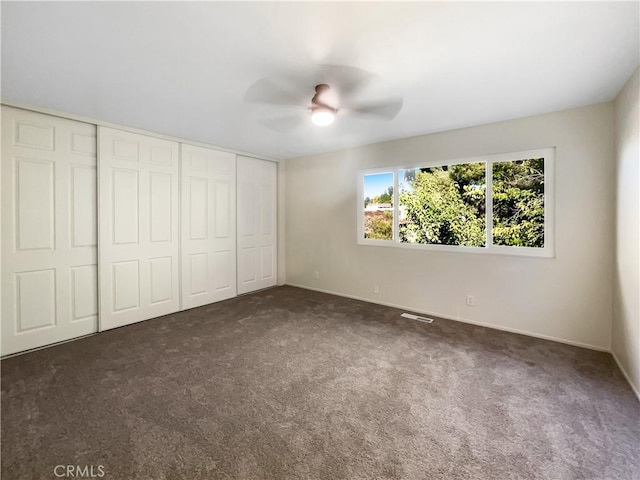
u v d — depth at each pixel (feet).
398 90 7.55
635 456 4.80
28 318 8.72
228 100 8.16
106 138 10.09
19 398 6.32
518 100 8.21
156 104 8.49
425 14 4.75
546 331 9.46
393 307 12.87
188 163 12.51
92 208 9.91
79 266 9.69
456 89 7.51
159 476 4.45
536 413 5.87
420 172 11.97
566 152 8.93
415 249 12.19
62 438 5.18
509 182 10.01
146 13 4.73
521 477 4.44
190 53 5.90
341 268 14.69
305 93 7.70
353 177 13.93
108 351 8.63
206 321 11.21
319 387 6.82
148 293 11.40
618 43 5.55
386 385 6.88
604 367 7.64
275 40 5.46
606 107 8.31
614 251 8.20
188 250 12.66
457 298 11.19
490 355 8.35
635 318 6.64
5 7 4.51
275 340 9.43
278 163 16.70
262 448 5.00
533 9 4.64
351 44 5.59
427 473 4.51
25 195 8.62
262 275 16.10
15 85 7.32
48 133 8.96
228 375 7.33
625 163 7.25
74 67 6.45
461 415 5.83
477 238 10.76
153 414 5.84
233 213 14.48
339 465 4.66
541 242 9.55
